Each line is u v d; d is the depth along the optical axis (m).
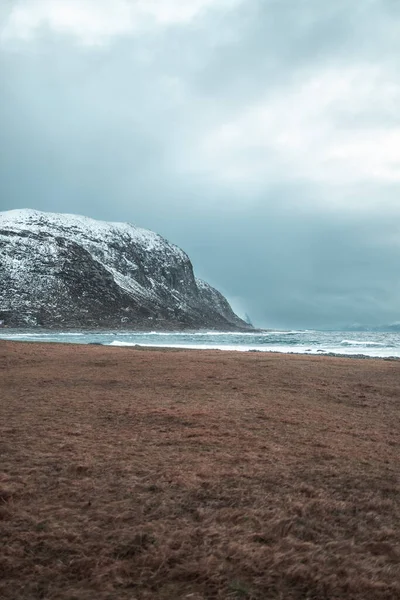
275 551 3.96
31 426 8.43
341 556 3.91
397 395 13.91
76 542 4.05
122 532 4.24
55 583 3.45
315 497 5.25
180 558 3.81
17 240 155.88
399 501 5.24
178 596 3.30
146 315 152.00
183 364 19.14
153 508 4.81
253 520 4.56
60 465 6.15
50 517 4.54
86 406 10.50
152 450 6.99
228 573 3.61
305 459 6.77
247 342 70.19
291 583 3.51
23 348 24.12
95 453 6.75
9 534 4.17
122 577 3.54
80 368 17.91
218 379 15.30
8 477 5.61
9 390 12.88
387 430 9.17
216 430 8.36
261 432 8.38
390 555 3.98
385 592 3.41
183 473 5.90
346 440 8.10
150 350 27.72
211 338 94.06
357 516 4.77
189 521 4.53
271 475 5.95
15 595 3.28
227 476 5.85
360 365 21.27
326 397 12.89
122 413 9.72
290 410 10.65
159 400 11.41
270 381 15.22
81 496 5.10
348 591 3.42
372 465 6.62
